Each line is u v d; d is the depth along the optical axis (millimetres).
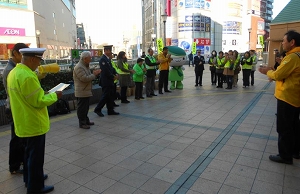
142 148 4320
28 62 2721
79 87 5375
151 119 6121
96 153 4141
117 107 7543
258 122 5711
